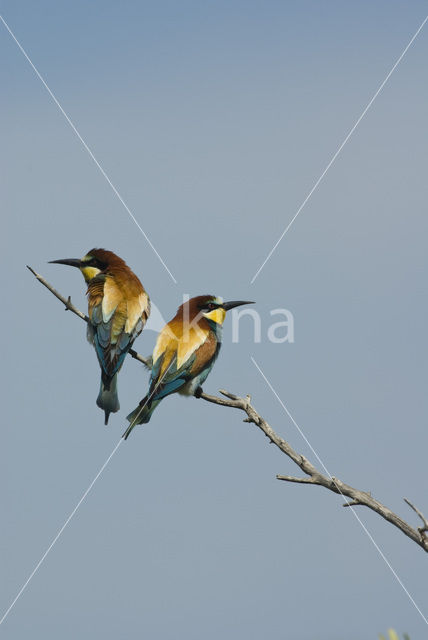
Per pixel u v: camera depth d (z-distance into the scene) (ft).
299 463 21.91
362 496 20.97
